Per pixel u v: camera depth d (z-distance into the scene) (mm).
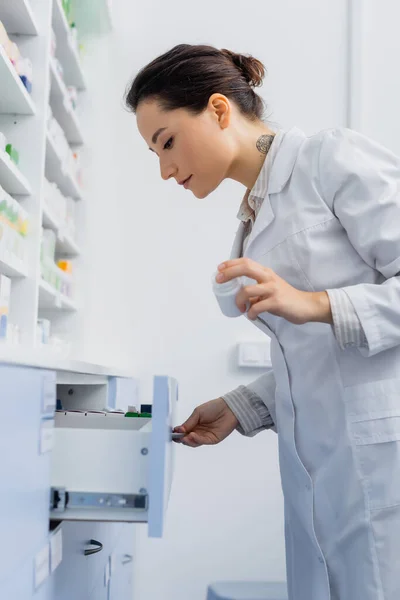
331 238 1047
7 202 1466
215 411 1281
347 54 2512
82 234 2408
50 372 893
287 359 1108
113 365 2363
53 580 883
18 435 726
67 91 2146
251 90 1180
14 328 1547
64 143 2070
